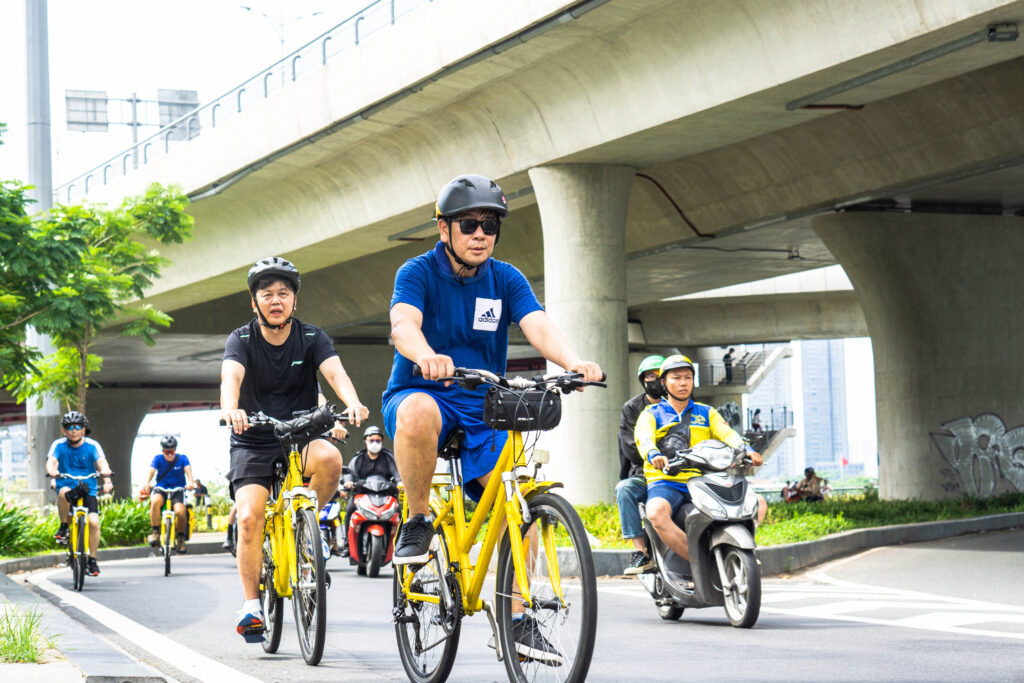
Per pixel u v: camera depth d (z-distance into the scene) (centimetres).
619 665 706
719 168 2570
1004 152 2050
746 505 905
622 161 2128
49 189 2731
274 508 740
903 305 2644
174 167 3030
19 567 1833
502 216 530
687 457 917
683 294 4288
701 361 6172
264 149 2644
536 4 1781
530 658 486
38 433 2783
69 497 1387
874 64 1566
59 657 608
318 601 684
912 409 2644
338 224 2825
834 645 791
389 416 538
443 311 536
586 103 1983
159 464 1709
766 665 700
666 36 1764
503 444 518
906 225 2634
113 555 2191
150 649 793
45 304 2339
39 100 2731
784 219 2558
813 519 1844
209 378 6656
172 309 4106
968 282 2670
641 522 982
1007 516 2202
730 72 1712
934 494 2628
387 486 1639
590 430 2105
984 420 2659
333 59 2356
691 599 931
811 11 1556
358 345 4850
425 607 563
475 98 2167
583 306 2122
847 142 2273
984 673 662
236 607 1147
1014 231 2712
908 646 783
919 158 2183
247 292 4334
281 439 692
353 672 677
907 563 1516
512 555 494
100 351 5128
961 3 1395
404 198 2559
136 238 3478
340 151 2569
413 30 2092
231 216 3191
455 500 530
